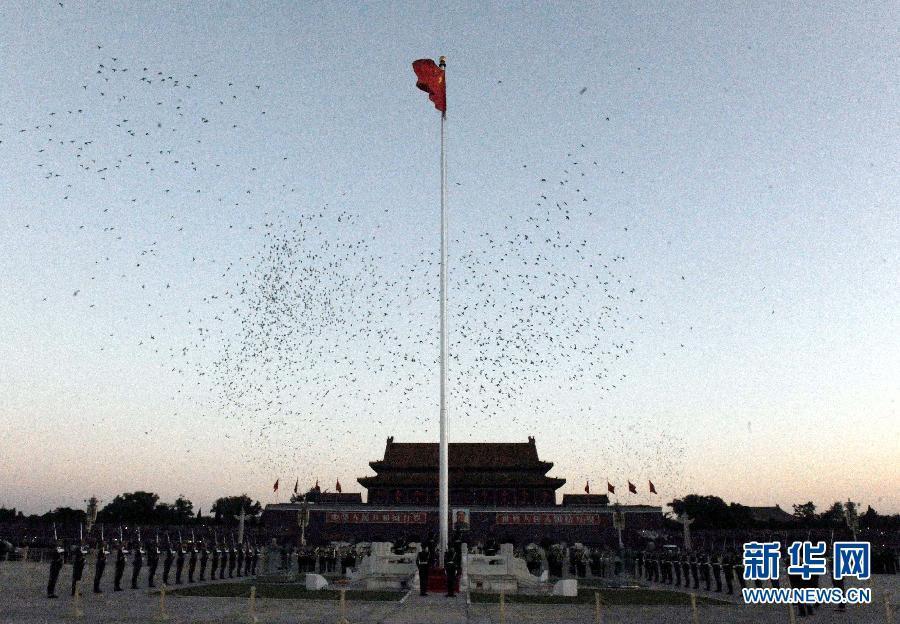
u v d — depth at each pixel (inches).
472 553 1691.7
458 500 3353.8
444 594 1155.9
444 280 1523.1
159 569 1775.3
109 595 1043.9
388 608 927.7
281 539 3041.3
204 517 4704.7
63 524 3161.9
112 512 4416.8
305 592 1147.9
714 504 4357.8
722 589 1398.9
